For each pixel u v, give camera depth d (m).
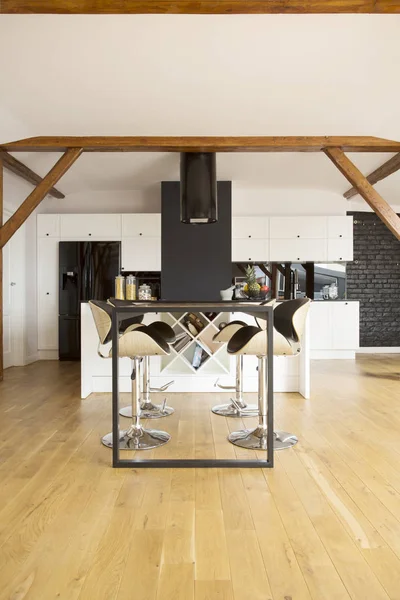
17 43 3.14
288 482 2.24
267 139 4.83
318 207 7.52
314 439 2.95
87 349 4.27
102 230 6.94
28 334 6.55
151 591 1.38
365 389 4.66
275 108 4.16
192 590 1.38
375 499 2.04
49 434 3.05
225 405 3.88
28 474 2.34
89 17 2.88
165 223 6.44
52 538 1.69
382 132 4.70
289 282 7.70
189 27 2.99
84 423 3.32
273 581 1.43
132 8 2.74
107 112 4.20
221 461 2.47
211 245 6.43
